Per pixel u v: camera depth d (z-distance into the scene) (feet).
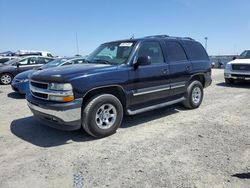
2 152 14.38
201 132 17.26
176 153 13.87
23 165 12.75
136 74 17.66
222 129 17.84
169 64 20.39
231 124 18.98
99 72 15.81
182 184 10.77
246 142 15.34
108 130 16.48
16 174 11.87
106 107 16.44
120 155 13.71
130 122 19.85
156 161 12.93
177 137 16.37
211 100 28.14
